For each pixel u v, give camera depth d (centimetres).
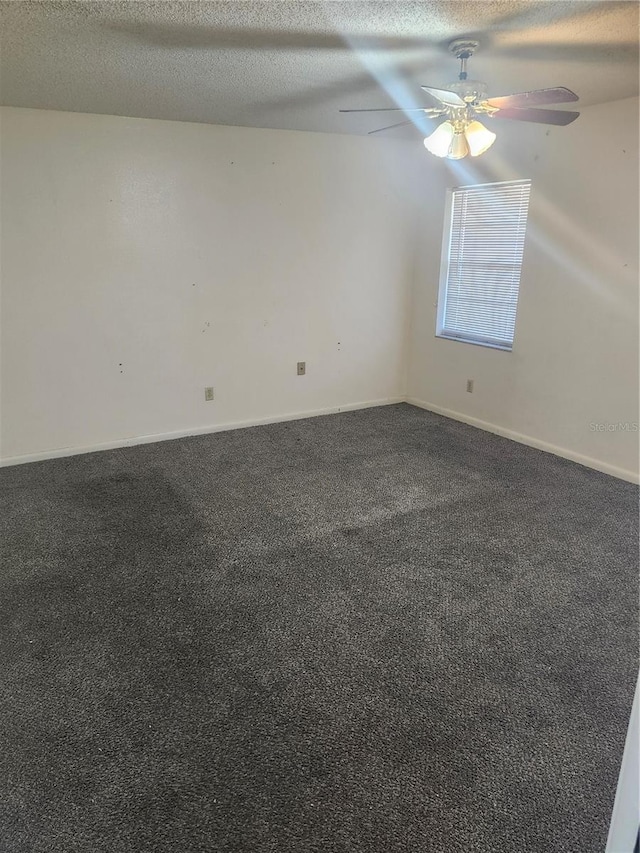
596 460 389
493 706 191
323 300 484
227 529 306
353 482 367
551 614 237
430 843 148
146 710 189
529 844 147
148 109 353
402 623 231
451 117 249
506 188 427
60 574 264
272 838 149
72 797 159
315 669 207
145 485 362
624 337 361
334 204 466
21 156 352
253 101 333
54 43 232
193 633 225
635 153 337
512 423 448
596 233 365
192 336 436
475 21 210
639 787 93
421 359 530
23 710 188
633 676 204
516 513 325
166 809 156
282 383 486
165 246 409
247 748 175
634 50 244
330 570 268
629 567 271
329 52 244
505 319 448
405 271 518
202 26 214
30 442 398
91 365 405
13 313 372
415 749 175
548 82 296
